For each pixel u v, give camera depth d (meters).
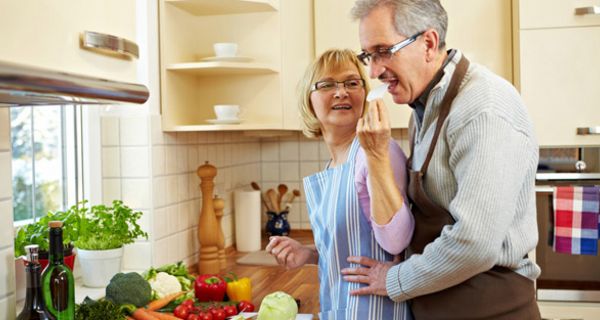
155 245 2.19
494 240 1.10
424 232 1.27
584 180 2.38
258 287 2.15
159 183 2.24
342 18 2.71
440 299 1.24
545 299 2.38
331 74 1.44
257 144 3.38
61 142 2.11
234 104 2.58
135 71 1.34
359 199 1.33
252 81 2.56
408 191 1.31
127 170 2.20
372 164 1.22
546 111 2.44
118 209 1.91
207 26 2.58
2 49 0.90
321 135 1.61
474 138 1.13
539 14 2.44
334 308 1.36
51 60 1.02
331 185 1.41
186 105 2.47
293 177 3.38
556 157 2.45
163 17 2.29
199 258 2.45
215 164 2.76
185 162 2.45
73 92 1.00
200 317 1.67
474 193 1.10
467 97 1.18
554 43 2.43
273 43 2.53
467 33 2.62
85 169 2.14
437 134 1.23
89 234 1.87
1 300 1.38
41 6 0.99
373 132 1.17
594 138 2.41
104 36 1.14
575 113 2.43
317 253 1.63
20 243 1.57
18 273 1.55
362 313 1.29
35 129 1.97
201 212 2.41
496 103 1.15
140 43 2.20
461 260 1.12
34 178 1.97
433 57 1.24
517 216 1.23
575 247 2.29
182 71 2.40
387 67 1.23
